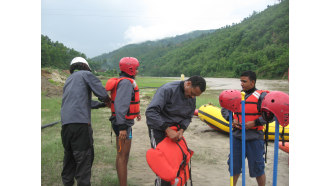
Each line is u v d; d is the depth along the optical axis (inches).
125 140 136.5
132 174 174.6
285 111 92.1
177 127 119.4
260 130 127.6
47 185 150.2
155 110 114.2
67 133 121.6
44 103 481.7
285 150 198.8
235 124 127.0
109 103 132.2
